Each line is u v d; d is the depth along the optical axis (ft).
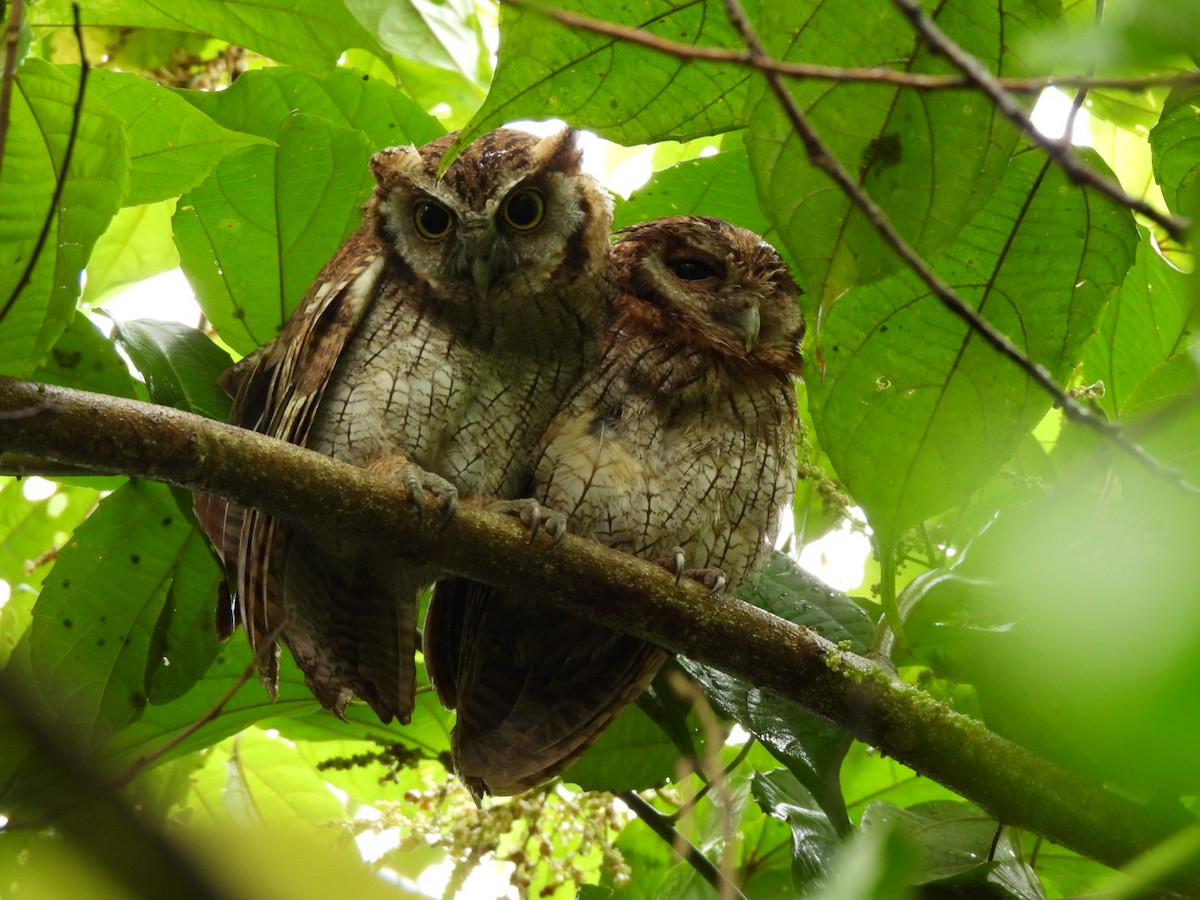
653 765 26.96
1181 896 10.60
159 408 19.19
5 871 14.62
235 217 27.35
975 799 21.84
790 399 29.94
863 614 26.66
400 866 25.58
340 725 30.19
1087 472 16.61
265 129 27.45
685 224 30.81
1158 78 11.66
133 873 7.17
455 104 32.14
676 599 22.24
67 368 25.39
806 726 23.38
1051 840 21.65
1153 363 27.58
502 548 21.71
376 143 28.50
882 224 13.00
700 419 28.48
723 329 29.25
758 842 28.30
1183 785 7.32
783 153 16.85
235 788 30.12
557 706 27.37
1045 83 12.14
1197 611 7.10
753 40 12.96
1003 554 21.48
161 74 34.06
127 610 26.18
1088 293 20.15
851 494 20.08
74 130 16.06
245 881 7.36
